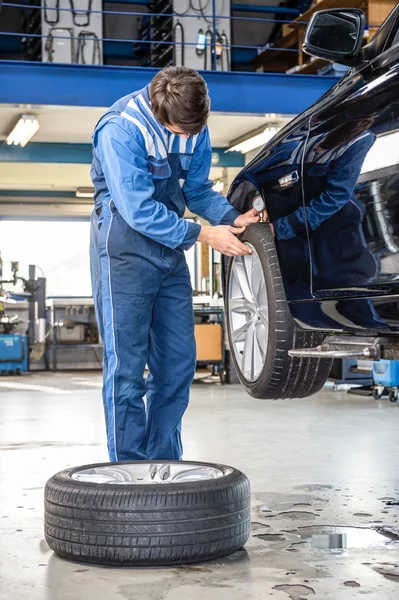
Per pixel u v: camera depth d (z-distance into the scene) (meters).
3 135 9.43
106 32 12.22
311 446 3.98
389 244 1.90
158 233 2.23
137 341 2.33
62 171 11.20
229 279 2.89
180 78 2.15
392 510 2.48
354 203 2.03
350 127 2.06
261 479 3.05
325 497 2.69
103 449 3.96
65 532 1.95
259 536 2.18
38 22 10.61
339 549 2.04
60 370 12.02
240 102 8.07
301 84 8.17
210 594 1.69
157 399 2.47
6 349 10.59
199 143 2.43
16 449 3.98
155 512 1.88
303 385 2.63
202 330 8.80
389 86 1.90
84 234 13.23
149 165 2.29
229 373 8.83
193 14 10.66
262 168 2.49
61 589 1.74
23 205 13.00
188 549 1.89
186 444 4.13
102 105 7.72
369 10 8.59
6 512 2.51
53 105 7.65
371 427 4.75
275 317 2.52
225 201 2.53
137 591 1.72
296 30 10.87
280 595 1.68
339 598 1.66
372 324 2.08
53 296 13.10
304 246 2.31
